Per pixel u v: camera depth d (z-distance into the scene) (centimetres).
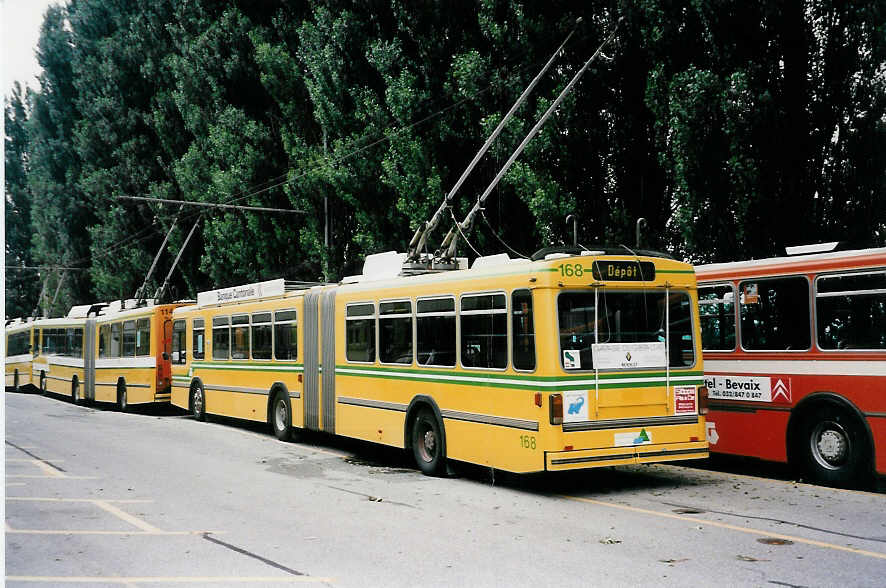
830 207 1382
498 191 1855
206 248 2955
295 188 2522
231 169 2764
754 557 680
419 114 1945
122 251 3625
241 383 1767
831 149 1374
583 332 947
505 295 994
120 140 3597
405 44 2050
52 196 4097
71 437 1681
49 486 1090
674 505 911
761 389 1073
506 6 1755
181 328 2109
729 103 1349
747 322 1096
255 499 980
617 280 973
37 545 762
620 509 892
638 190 1641
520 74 1708
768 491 986
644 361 977
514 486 1054
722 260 1438
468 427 1058
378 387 1266
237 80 2839
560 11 1705
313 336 1471
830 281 998
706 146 1399
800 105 1380
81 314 2945
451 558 691
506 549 720
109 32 3725
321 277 2675
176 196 3375
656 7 1455
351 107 2248
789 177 1391
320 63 2236
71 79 4088
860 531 770
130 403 2350
